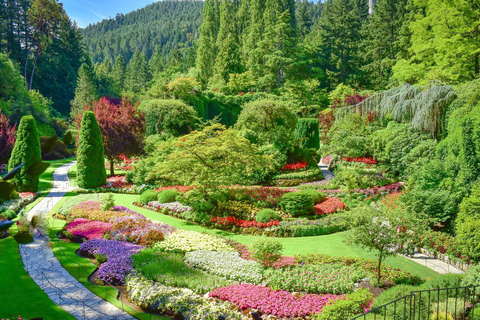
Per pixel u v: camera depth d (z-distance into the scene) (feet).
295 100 163.02
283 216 61.57
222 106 159.53
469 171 51.19
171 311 33.47
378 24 197.98
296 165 95.09
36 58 222.69
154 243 48.88
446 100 72.64
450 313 26.43
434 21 106.42
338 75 213.87
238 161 65.92
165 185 82.99
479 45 98.32
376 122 111.45
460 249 43.06
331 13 256.11
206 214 61.21
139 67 342.44
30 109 145.69
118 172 109.70
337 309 29.91
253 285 37.45
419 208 51.39
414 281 37.88
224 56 194.70
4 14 217.15
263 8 241.76
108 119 95.35
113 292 36.47
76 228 54.44
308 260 43.32
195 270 40.73
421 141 81.05
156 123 130.72
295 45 210.38
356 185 75.46
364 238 36.40
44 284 37.73
